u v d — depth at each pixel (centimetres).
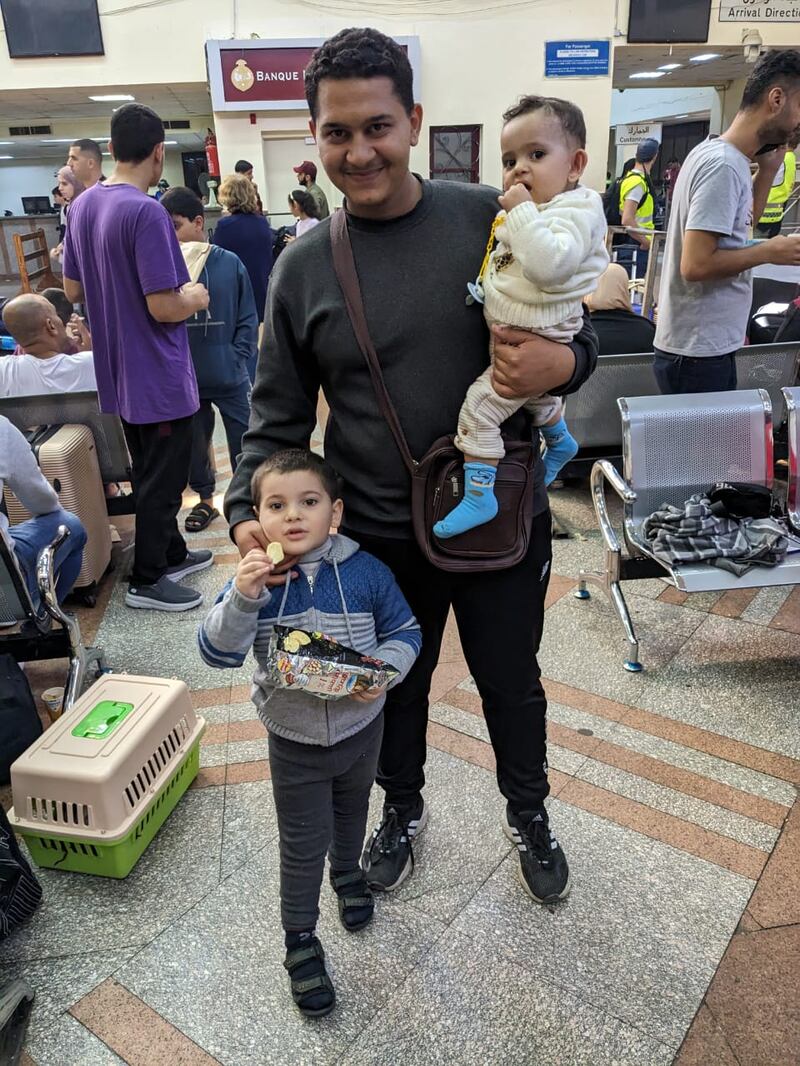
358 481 143
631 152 1636
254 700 143
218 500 426
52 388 340
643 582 320
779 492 350
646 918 167
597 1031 144
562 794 203
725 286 261
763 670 255
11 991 145
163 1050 143
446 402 134
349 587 138
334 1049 142
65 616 225
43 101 1100
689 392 278
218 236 511
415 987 153
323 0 948
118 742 183
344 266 127
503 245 123
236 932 167
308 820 145
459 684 254
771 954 158
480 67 994
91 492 315
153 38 954
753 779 207
